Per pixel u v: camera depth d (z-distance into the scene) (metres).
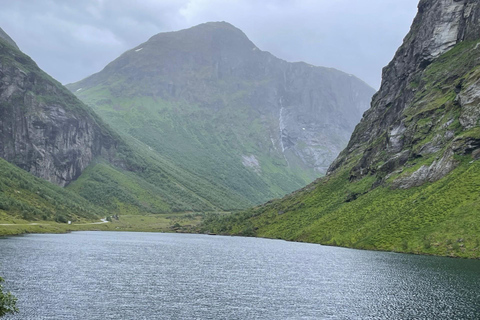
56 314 83.44
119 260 162.62
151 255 184.75
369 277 130.25
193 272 140.00
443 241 175.25
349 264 158.00
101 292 103.56
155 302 96.06
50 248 188.62
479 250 159.75
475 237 167.25
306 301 100.00
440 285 114.25
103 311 87.12
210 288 113.44
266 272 142.12
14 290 100.19
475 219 176.88
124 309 89.25
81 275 124.38
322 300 101.12
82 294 100.44
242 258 180.38
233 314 88.00
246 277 132.12
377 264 154.38
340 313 89.94
